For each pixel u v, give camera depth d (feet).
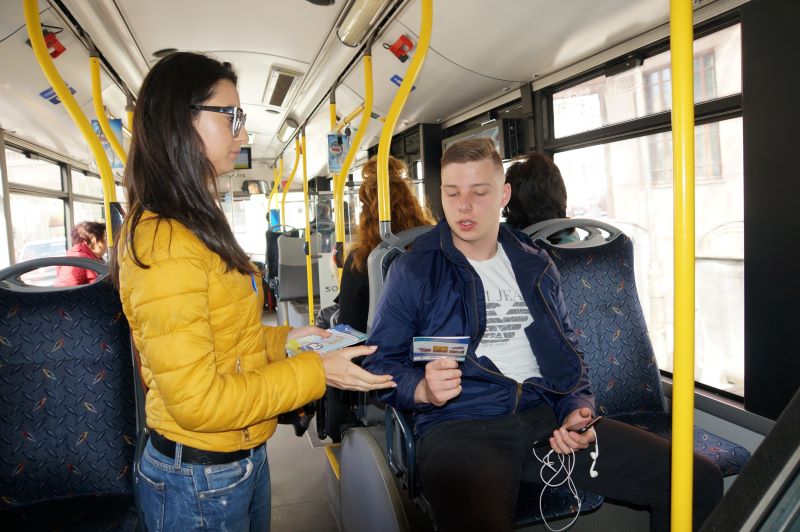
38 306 6.11
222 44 14.82
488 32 11.57
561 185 8.18
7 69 11.82
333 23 12.84
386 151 7.25
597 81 11.01
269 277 26.58
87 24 11.32
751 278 7.41
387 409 6.44
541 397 5.87
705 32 8.34
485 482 4.83
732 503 1.96
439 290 5.73
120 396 6.15
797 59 6.72
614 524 6.94
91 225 17.25
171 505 3.90
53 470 5.96
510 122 14.37
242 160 31.76
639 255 10.59
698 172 8.96
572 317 7.40
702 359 9.08
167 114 3.64
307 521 9.18
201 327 3.39
